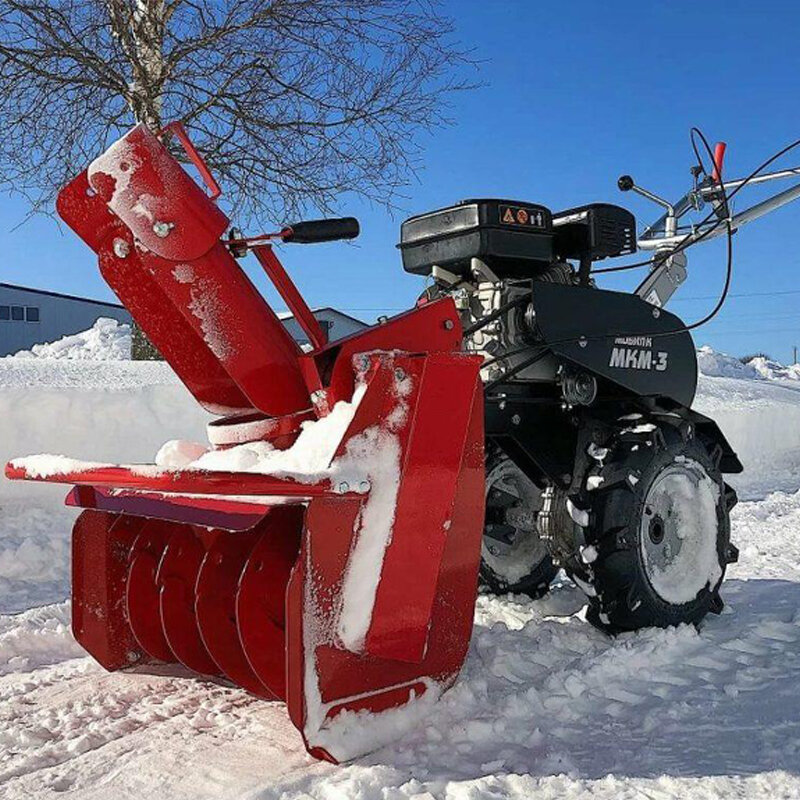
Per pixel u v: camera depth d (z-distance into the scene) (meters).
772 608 3.78
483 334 3.44
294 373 2.65
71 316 32.75
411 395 2.46
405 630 2.44
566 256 3.71
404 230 3.70
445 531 2.52
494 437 3.50
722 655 3.16
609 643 3.26
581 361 3.31
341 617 2.33
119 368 7.98
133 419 6.71
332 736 2.32
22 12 8.84
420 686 2.58
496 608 3.83
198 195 2.46
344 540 2.33
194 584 2.93
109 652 3.15
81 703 2.90
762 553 5.16
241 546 2.77
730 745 2.42
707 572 3.47
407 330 2.60
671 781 2.20
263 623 2.47
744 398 12.43
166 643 3.09
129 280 2.68
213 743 2.54
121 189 2.42
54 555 5.26
